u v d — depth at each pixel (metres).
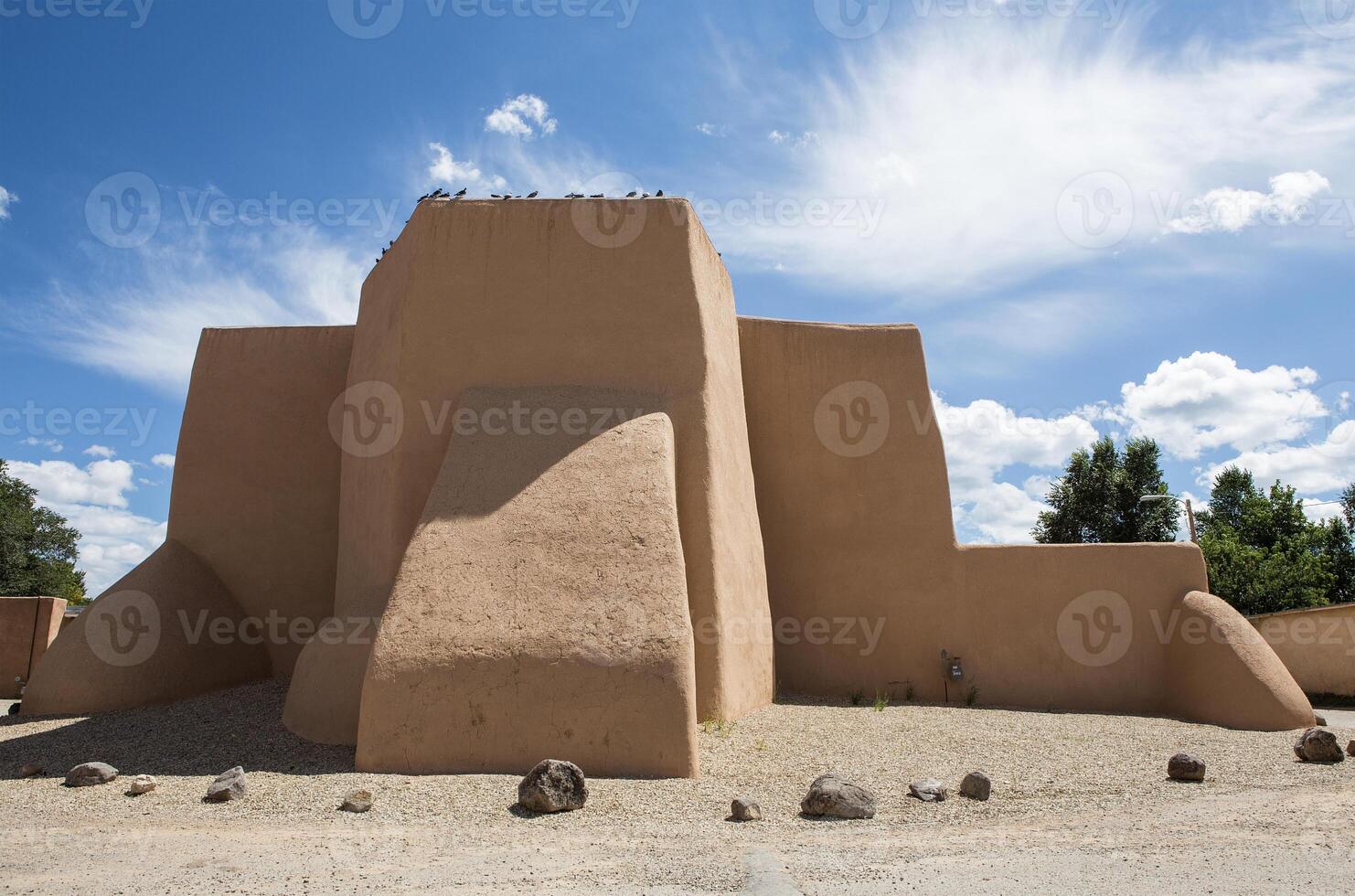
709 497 8.32
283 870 4.23
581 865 4.32
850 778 6.34
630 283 8.83
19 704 9.34
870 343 11.67
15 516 26.72
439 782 5.99
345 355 11.21
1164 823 5.20
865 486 11.30
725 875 4.16
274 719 8.20
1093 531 23.09
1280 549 24.20
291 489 10.89
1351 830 5.02
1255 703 9.15
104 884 4.02
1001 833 4.96
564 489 7.49
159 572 10.06
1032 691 10.64
